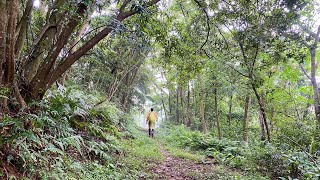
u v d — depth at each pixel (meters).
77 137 4.78
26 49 5.44
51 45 5.32
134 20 5.01
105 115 9.01
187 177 6.28
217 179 6.19
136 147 8.78
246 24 6.65
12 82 4.05
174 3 8.62
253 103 14.52
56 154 4.45
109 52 10.34
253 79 8.69
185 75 8.16
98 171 4.86
